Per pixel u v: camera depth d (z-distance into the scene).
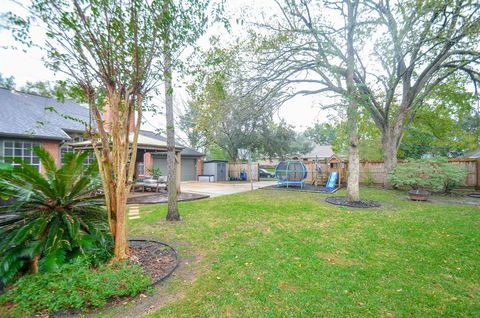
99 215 3.67
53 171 3.33
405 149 16.72
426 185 8.25
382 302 2.23
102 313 2.13
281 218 5.56
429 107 11.91
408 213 5.96
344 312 2.09
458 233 4.27
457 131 12.87
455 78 10.30
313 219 5.45
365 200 7.85
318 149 29.42
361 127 14.19
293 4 7.15
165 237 4.31
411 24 6.86
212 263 3.17
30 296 2.19
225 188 12.94
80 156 3.40
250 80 7.91
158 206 7.29
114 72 2.85
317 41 7.22
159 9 2.70
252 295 2.38
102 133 3.03
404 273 2.81
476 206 6.87
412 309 2.13
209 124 8.27
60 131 9.65
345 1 6.98
